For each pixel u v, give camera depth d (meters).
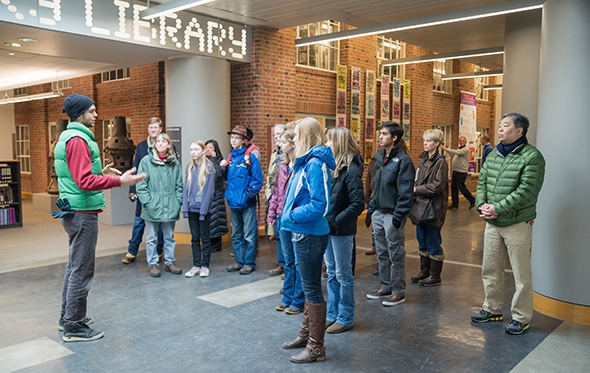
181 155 8.21
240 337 4.15
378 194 5.05
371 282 5.94
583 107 4.51
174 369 3.55
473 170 16.66
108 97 12.31
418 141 13.93
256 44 8.71
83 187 3.76
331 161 3.47
